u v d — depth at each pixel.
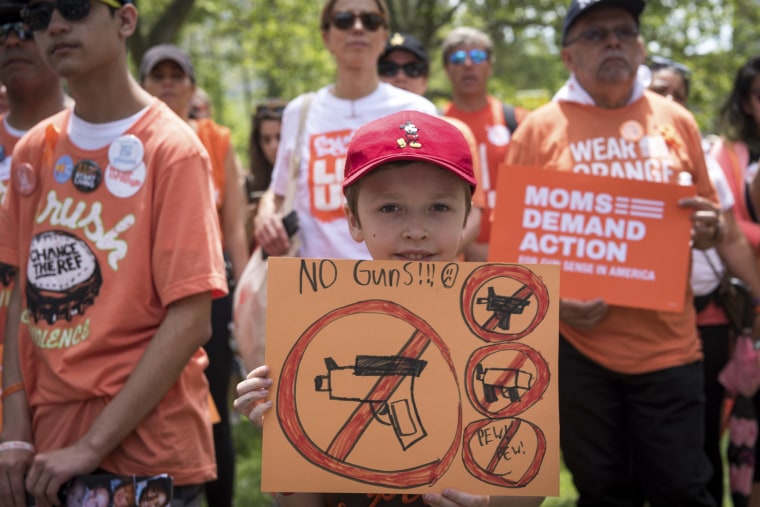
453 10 15.10
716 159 4.45
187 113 5.03
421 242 2.01
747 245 4.01
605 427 3.66
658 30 13.96
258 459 5.74
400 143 2.00
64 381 2.62
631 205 3.50
